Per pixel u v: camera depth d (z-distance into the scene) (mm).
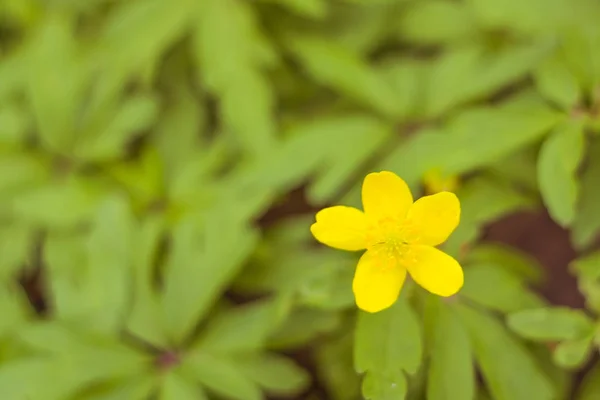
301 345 338
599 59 320
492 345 297
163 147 356
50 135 353
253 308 321
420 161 322
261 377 317
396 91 338
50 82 354
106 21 366
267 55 347
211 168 345
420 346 286
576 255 340
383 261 278
